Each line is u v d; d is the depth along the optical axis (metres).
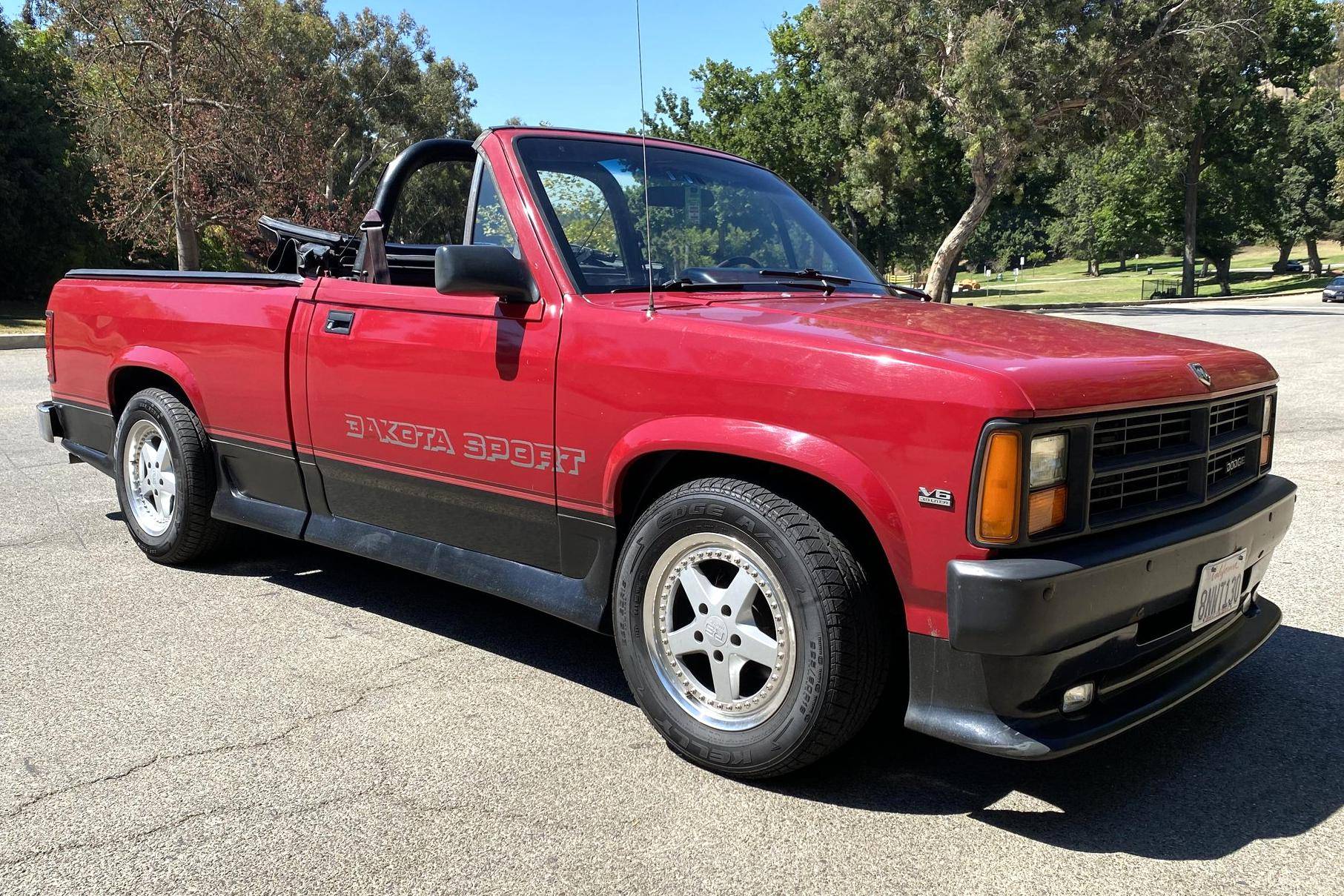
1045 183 49.34
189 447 4.29
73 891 2.17
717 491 2.63
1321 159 74.62
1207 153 55.94
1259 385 2.96
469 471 3.27
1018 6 29.75
